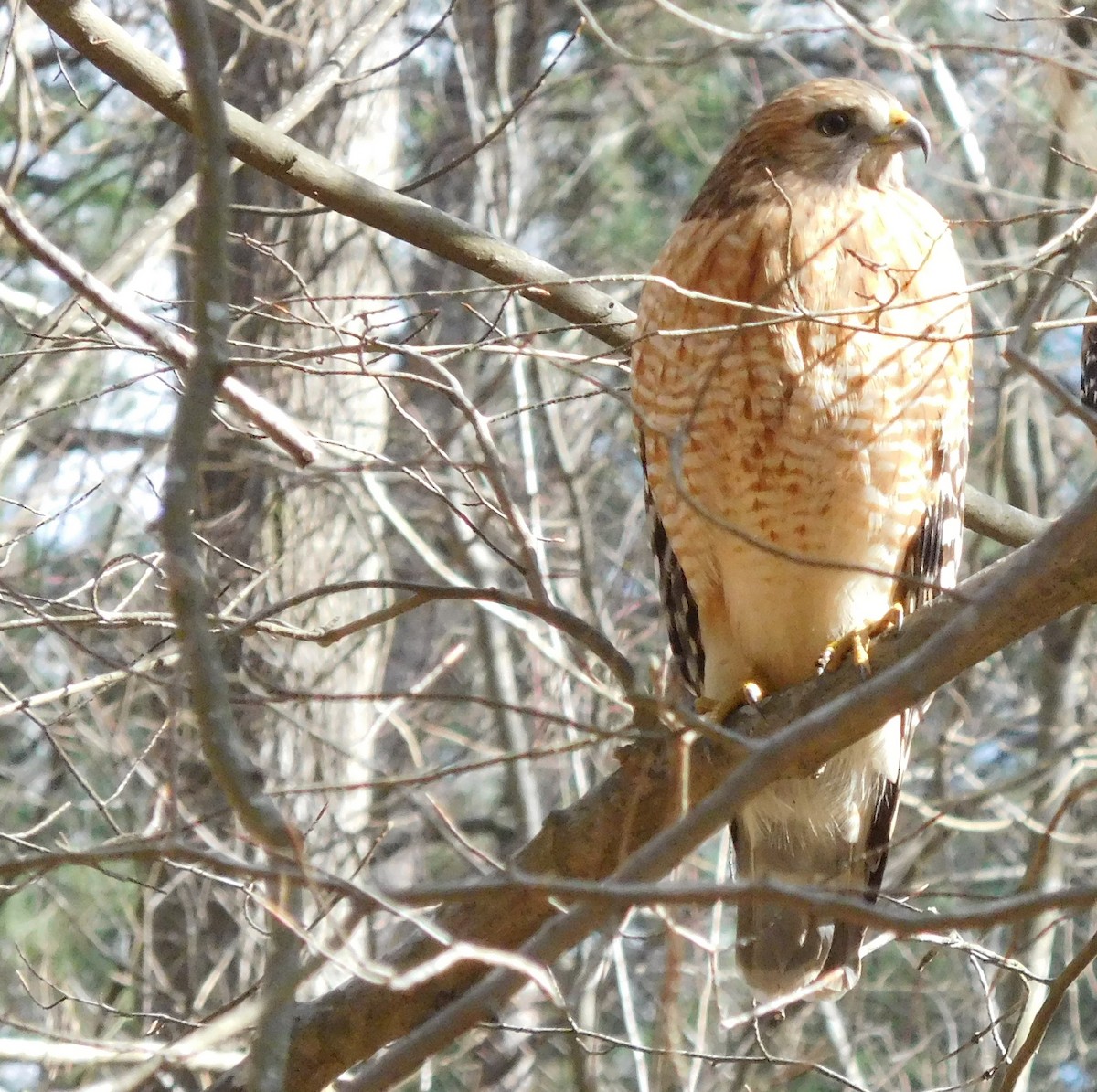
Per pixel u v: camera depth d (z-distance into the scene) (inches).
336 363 493.0
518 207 634.2
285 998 171.9
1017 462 517.0
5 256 574.2
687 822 182.5
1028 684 621.3
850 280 313.0
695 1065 331.0
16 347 550.9
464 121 658.8
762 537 327.3
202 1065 309.7
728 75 716.7
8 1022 255.1
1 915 520.4
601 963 366.3
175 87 327.0
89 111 478.6
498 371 587.8
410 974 174.1
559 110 710.5
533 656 533.3
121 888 533.0
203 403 202.2
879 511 324.2
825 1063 502.3
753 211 322.7
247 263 520.7
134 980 465.4
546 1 696.4
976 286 252.8
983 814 565.6
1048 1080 537.3
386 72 547.5
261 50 531.2
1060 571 228.7
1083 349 408.8
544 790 630.5
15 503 350.6
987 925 163.8
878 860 347.6
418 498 642.2
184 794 455.5
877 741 340.8
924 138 330.0
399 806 591.8
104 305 238.8
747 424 318.7
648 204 722.2
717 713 329.4
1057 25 380.5
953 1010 511.5
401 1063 179.6
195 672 184.9
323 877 170.9
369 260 532.4
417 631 668.1
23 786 505.7
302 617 502.3
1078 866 508.7
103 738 470.3
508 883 169.0
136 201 644.1
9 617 494.9
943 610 282.7
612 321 354.6
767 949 337.1
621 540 633.0
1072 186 563.8
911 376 315.6
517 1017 503.2
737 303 252.8
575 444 610.2
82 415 522.6
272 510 502.6
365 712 518.0
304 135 527.8
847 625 332.5
